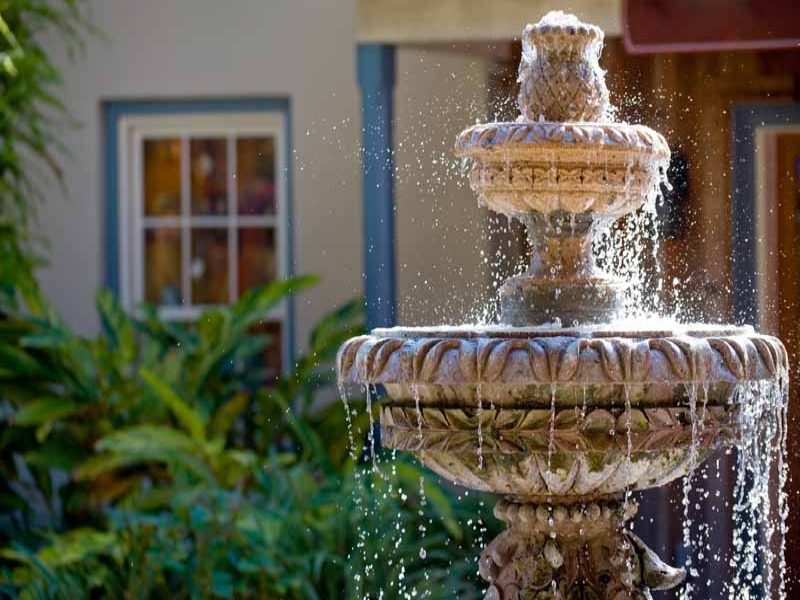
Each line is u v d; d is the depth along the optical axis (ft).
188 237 38.40
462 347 14.16
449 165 32.94
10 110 33.60
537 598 15.39
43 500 35.04
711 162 31.45
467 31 31.50
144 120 38.29
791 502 29.86
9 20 34.50
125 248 38.40
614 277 16.01
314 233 37.37
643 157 15.33
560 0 30.94
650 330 14.32
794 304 30.89
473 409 14.61
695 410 14.44
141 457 29.04
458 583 26.63
